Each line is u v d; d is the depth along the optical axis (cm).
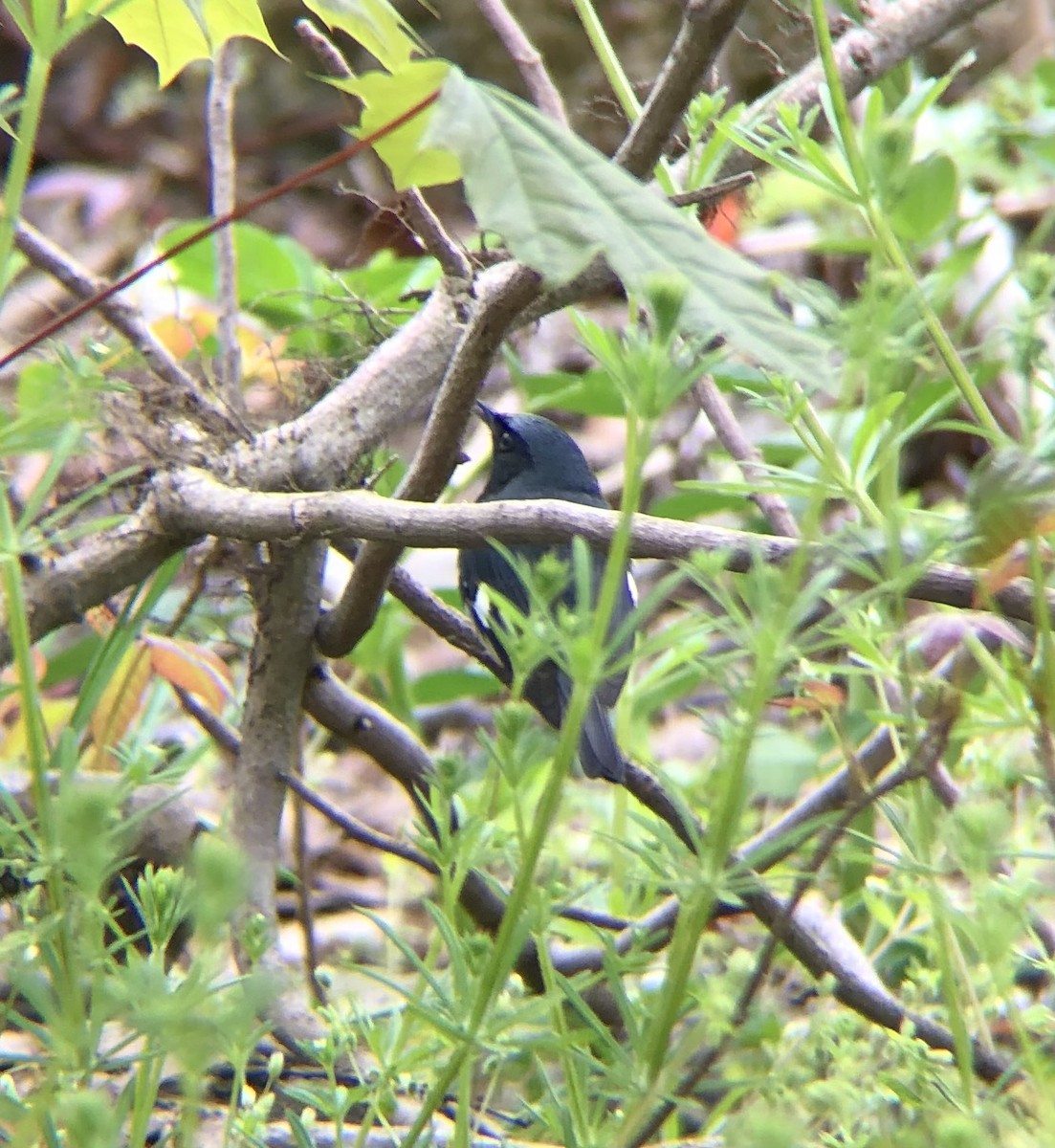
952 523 418
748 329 327
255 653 631
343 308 721
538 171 338
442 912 443
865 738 734
